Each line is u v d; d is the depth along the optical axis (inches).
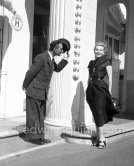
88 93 277.9
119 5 589.9
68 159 241.6
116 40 605.3
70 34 313.6
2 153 241.9
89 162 235.8
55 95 316.2
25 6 378.9
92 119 342.6
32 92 260.7
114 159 244.8
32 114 265.0
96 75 275.1
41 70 260.7
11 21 358.6
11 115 362.0
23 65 379.2
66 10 313.9
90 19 332.5
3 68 352.8
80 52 318.3
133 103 508.4
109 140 297.4
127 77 516.4
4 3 341.7
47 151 260.5
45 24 428.8
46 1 432.5
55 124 312.3
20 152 247.9
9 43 357.7
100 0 538.6
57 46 263.9
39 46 429.1
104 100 274.4
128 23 517.0
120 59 611.2
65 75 314.0
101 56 279.9
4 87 352.8
